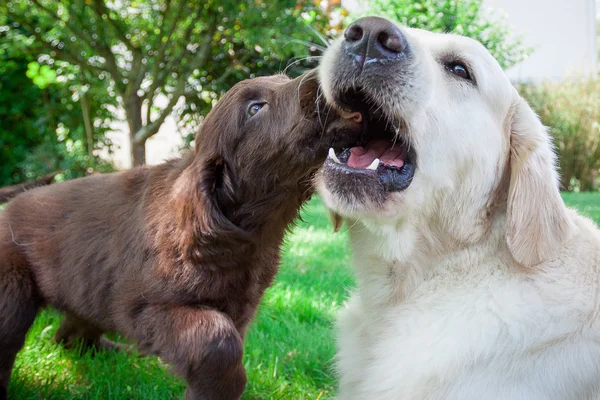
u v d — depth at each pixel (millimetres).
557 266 606
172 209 713
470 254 623
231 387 667
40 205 833
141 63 2217
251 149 702
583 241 629
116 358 874
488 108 637
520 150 632
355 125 654
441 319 609
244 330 774
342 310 737
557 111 3480
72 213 808
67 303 783
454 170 619
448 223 624
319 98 659
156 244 709
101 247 761
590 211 2014
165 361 686
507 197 630
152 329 692
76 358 879
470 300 604
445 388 583
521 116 656
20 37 2244
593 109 3457
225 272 710
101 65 2361
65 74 2531
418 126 598
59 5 2133
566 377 575
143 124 2641
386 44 585
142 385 792
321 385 844
